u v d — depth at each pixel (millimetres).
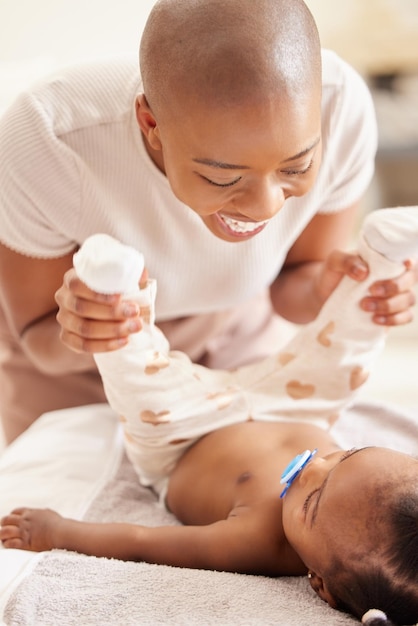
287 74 1070
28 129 1366
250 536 1234
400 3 3201
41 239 1439
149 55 1132
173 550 1243
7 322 1731
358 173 1581
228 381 1496
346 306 1467
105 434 1665
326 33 3223
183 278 1541
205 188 1134
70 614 1103
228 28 1078
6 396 1853
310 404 1502
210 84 1067
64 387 1816
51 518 1307
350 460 1155
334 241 1688
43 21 2912
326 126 1457
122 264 1157
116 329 1210
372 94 3303
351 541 1094
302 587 1202
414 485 1091
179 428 1433
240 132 1069
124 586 1145
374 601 1072
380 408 1663
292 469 1219
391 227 1405
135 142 1365
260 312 1884
